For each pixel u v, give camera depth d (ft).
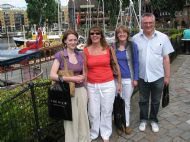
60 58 13.94
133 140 16.53
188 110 21.02
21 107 14.62
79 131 14.99
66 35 14.11
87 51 15.25
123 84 16.63
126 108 17.15
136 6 107.86
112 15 189.16
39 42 56.75
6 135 13.67
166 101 17.48
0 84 35.91
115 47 16.34
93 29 14.83
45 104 15.89
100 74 15.34
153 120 17.78
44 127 15.64
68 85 13.53
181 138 16.58
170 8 177.27
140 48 16.70
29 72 38.22
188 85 28.35
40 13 248.11
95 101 15.81
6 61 33.12
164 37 16.49
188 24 212.43
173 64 41.11
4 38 202.28
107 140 16.25
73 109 14.29
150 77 16.81
